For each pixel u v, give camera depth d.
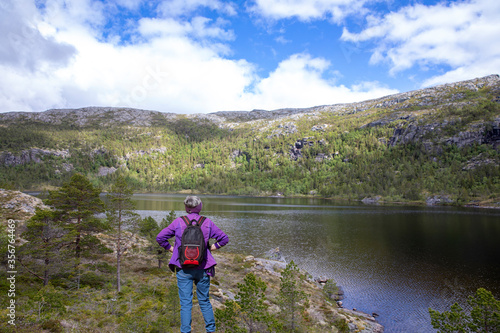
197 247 3.78
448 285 35.22
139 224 28.02
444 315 17.25
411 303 30.00
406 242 59.97
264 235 67.56
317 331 20.25
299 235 67.62
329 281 32.69
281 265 42.06
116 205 26.86
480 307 16.25
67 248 25.78
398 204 168.25
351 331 22.08
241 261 42.25
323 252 51.72
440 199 165.75
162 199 186.38
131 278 29.36
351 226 81.25
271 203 172.38
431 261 45.66
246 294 14.34
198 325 16.23
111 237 40.84
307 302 25.91
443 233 69.88
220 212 116.56
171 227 4.11
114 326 14.55
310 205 159.50
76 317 15.12
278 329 13.94
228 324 12.70
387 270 41.16
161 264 36.12
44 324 12.28
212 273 4.03
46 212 24.44
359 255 49.59
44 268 22.83
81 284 25.19
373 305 29.58
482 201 153.12
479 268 42.00
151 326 15.20
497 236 65.56
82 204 26.38
